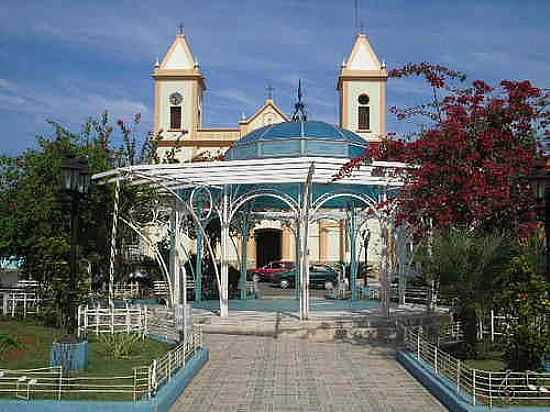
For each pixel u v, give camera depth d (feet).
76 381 35.27
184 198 69.82
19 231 66.69
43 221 66.49
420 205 47.39
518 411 30.37
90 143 79.77
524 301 36.35
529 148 47.96
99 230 72.74
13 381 35.06
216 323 62.49
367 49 170.50
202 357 45.52
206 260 97.40
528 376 33.65
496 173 44.88
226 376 42.27
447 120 48.37
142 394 32.91
